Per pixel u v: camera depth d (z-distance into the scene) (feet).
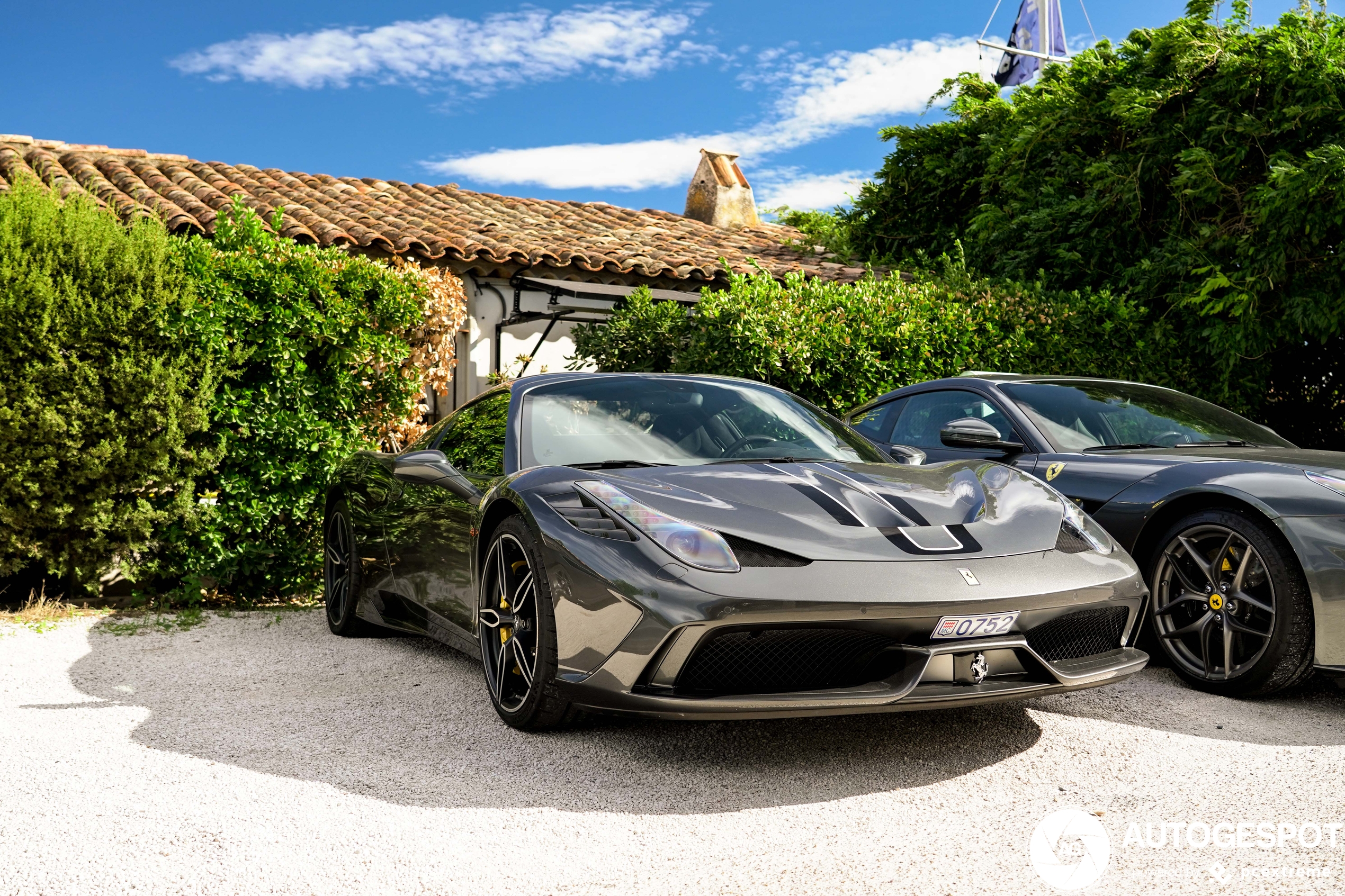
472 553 11.61
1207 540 12.51
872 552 9.25
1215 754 9.79
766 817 8.29
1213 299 28.30
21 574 17.63
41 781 9.09
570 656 9.64
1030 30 58.59
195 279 17.03
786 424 13.10
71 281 15.84
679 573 8.96
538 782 9.12
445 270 25.30
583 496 10.17
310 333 18.04
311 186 42.22
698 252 41.14
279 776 9.23
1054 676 9.34
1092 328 26.55
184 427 17.03
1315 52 28.89
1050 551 9.86
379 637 15.85
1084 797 8.70
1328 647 11.20
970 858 7.49
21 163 36.11
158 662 13.80
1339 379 33.22
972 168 42.24
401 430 20.07
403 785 9.02
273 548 18.43
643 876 7.24
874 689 8.91
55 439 15.90
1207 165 29.37
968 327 23.94
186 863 7.43
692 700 8.75
